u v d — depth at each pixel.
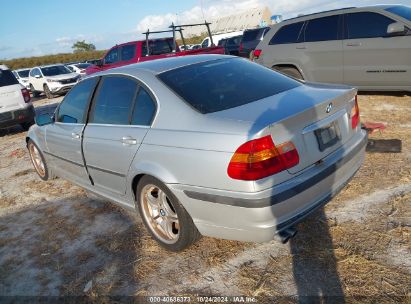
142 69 3.54
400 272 2.66
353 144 3.14
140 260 3.24
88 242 3.66
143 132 3.20
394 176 4.07
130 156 3.28
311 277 2.73
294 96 3.06
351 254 2.90
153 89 3.26
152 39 13.04
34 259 3.54
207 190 2.71
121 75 3.67
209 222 2.81
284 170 2.56
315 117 2.77
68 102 4.43
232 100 3.05
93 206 4.45
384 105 6.98
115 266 3.22
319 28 7.76
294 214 2.63
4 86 9.10
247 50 17.73
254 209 2.51
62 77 17.98
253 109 2.83
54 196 4.96
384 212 3.40
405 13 6.87
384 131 5.54
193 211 2.86
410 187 3.79
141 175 3.27
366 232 3.14
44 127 4.86
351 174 3.14
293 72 8.34
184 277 2.94
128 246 3.47
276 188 2.52
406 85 6.92
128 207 3.68
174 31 12.84
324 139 2.85
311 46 7.84
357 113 3.36
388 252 2.87
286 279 2.75
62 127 4.41
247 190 2.51
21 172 6.22
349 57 7.36
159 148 3.00
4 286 3.21
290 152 2.59
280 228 2.59
